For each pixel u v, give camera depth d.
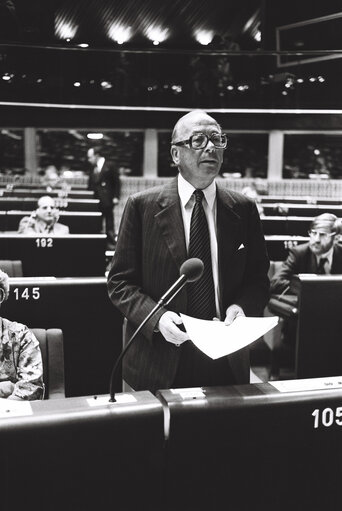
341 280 3.73
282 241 5.93
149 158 13.25
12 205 8.95
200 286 2.01
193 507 1.61
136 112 12.36
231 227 2.06
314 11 10.77
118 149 13.35
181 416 1.57
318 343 3.76
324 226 4.59
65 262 5.40
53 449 1.47
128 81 11.04
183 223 2.04
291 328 4.57
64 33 11.86
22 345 2.62
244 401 1.61
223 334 1.81
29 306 3.45
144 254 2.07
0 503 1.45
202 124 1.95
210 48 11.56
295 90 10.77
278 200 10.16
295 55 10.70
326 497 1.69
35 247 5.34
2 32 11.11
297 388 1.69
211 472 1.61
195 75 11.03
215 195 2.08
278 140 13.11
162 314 1.92
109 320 3.55
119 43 12.33
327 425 1.66
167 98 11.09
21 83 10.81
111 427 1.51
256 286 2.15
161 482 1.58
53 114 12.20
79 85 10.95
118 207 13.32
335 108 10.57
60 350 2.81
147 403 1.56
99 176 10.56
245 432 1.61
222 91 11.02
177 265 2.01
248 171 13.40
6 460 1.44
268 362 5.03
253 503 1.65
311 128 12.30
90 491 1.51
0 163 13.11
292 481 1.66
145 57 11.02
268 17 11.29
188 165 1.97
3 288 2.55
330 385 1.72
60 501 1.49
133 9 12.27
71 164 13.30
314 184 13.25
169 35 12.46
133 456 1.54
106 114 12.34
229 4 12.30
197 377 2.01
